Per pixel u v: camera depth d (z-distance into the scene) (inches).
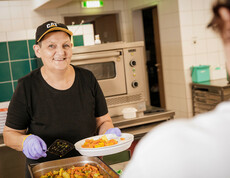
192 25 174.4
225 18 18.7
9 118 63.6
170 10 178.9
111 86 105.5
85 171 56.1
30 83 63.9
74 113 65.2
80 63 101.0
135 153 19.6
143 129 103.4
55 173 57.2
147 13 218.4
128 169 19.3
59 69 61.1
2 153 97.6
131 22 225.1
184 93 177.0
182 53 173.6
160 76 212.4
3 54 112.7
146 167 17.8
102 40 228.8
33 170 55.9
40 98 63.8
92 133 68.2
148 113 109.8
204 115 19.4
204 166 16.7
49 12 209.3
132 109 103.4
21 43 114.8
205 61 178.7
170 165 17.0
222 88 149.7
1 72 113.2
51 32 60.3
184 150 17.0
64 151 60.7
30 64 116.9
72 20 218.7
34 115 64.2
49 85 63.7
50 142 64.6
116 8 226.4
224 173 16.6
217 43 180.5
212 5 19.3
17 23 204.7
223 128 17.5
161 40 192.1
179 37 174.2
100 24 227.1
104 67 104.8
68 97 64.8
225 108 18.7
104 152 54.3
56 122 64.2
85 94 66.9
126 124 100.8
